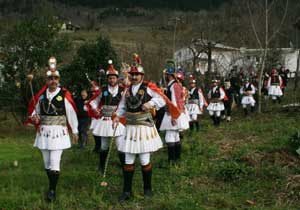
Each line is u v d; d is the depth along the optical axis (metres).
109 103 8.33
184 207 6.10
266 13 18.11
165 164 8.65
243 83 21.81
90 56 20.73
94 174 8.04
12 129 20.62
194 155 9.41
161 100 6.50
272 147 9.20
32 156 10.61
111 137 8.24
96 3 70.62
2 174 8.26
